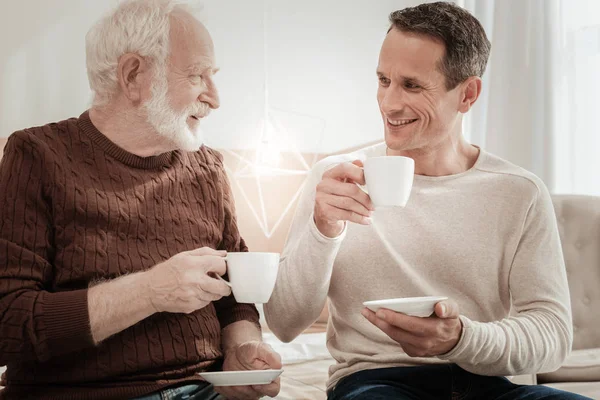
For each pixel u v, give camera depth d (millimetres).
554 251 1536
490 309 1513
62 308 1263
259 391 1418
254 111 3506
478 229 1523
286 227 3330
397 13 1518
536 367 1394
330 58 3633
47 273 1367
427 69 1457
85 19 3275
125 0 1570
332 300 1572
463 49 1475
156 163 1535
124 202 1455
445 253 1504
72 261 1387
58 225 1400
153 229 1481
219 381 1300
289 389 2047
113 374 1352
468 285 1504
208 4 3461
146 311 1267
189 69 1510
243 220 3283
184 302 1249
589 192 3277
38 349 1262
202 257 1274
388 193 1246
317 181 1627
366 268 1516
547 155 3283
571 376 2092
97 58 1513
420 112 1480
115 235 1438
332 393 1452
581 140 3303
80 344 1273
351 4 3668
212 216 1618
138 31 1486
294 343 2682
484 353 1301
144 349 1381
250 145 3482
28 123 3193
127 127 1500
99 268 1395
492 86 3436
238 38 3500
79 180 1427
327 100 3627
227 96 3475
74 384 1342
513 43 3395
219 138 3451
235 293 1275
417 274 1510
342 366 1510
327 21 3633
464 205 1538
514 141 3357
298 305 1465
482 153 1623
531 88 3340
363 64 3682
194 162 1635
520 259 1518
